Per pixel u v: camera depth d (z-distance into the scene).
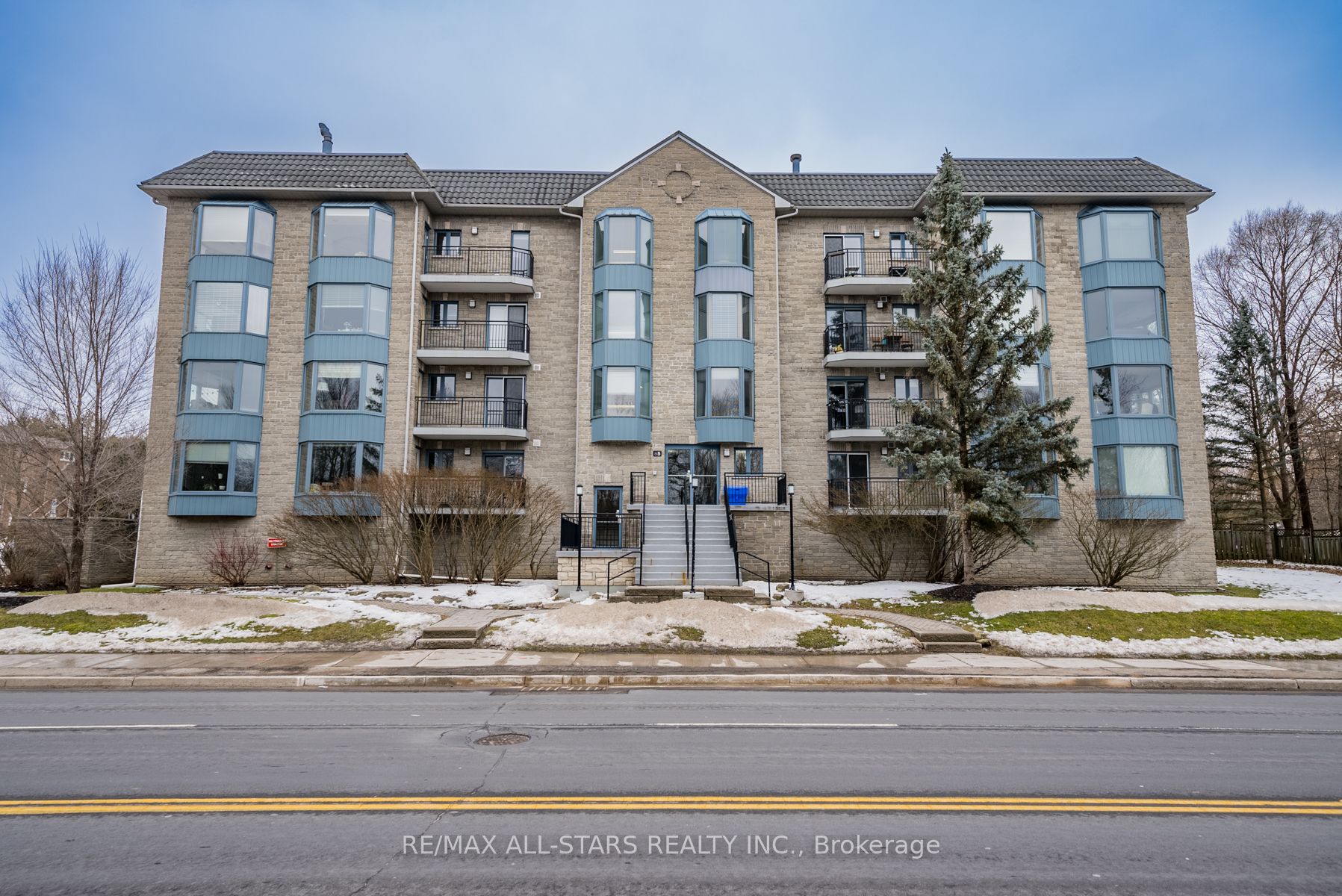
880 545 20.59
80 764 6.27
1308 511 31.55
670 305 24.09
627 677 10.56
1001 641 13.05
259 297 22.88
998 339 17.86
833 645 12.53
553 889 3.95
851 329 24.53
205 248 22.70
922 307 24.31
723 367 23.34
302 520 21.59
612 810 5.13
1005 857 4.39
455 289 24.50
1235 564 28.75
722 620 13.36
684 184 24.64
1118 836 4.72
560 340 24.80
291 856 4.36
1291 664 11.66
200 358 22.22
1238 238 34.34
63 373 18.33
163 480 21.98
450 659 11.66
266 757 6.46
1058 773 6.07
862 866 4.25
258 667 11.07
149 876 4.09
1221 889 4.01
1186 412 22.77
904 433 17.78
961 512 17.33
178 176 22.86
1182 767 6.29
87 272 18.72
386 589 18.52
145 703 9.09
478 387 24.59
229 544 21.84
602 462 23.27
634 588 16.86
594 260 24.12
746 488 21.69
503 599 17.06
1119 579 19.58
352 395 22.47
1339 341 30.78
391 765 6.20
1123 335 22.84
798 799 5.37
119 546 23.56
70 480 18.48
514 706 8.79
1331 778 6.00
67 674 10.58
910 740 7.12
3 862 4.27
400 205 23.91
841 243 25.19
